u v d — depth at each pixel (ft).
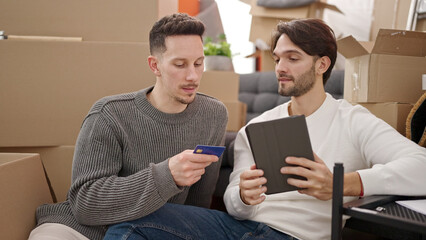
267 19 8.27
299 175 3.06
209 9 9.55
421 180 3.13
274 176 3.11
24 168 4.04
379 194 3.16
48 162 4.96
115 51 4.88
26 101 4.86
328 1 8.03
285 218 3.58
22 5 5.08
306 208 3.59
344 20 7.79
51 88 4.87
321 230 3.51
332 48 3.82
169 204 3.71
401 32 4.22
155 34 3.84
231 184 3.94
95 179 3.61
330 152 3.72
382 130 3.53
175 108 4.02
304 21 3.80
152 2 5.07
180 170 3.28
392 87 4.48
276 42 3.96
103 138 3.79
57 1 5.08
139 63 4.91
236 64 10.70
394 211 2.72
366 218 2.53
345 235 4.87
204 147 3.12
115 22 5.10
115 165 3.81
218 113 4.36
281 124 3.09
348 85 4.93
